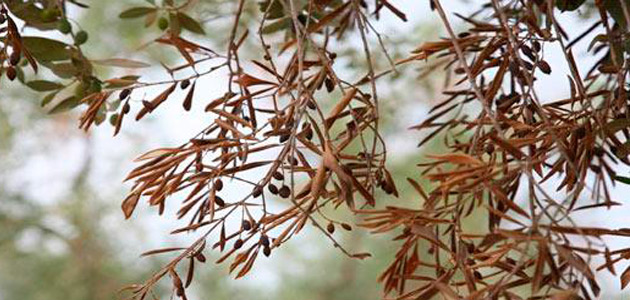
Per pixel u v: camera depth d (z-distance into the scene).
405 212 1.19
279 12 1.62
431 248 1.33
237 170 1.25
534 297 1.13
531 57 1.33
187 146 1.32
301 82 1.26
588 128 1.28
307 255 4.41
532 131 1.28
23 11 1.55
